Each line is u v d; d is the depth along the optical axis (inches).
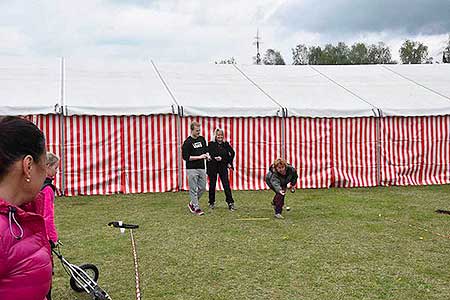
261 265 262.7
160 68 658.2
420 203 449.7
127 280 239.3
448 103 583.5
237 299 214.4
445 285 230.5
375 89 629.9
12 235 75.9
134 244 305.0
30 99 504.4
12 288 75.8
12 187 77.7
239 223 365.1
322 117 550.0
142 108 511.8
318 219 378.9
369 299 212.8
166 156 523.2
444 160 580.7
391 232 335.6
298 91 606.9
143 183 518.9
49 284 81.4
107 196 493.7
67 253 285.3
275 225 357.7
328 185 554.6
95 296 201.8
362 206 434.6
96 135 507.8
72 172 502.0
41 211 85.7
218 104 537.6
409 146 573.0
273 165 381.4
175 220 375.9
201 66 684.1
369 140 564.4
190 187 401.1
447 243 306.7
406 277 241.6
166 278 242.5
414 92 621.6
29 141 77.7
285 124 547.2
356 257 276.2
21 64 624.4
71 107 494.6
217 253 286.0
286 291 223.6
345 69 717.9
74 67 631.8
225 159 417.1
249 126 540.4
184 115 522.0
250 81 635.5
